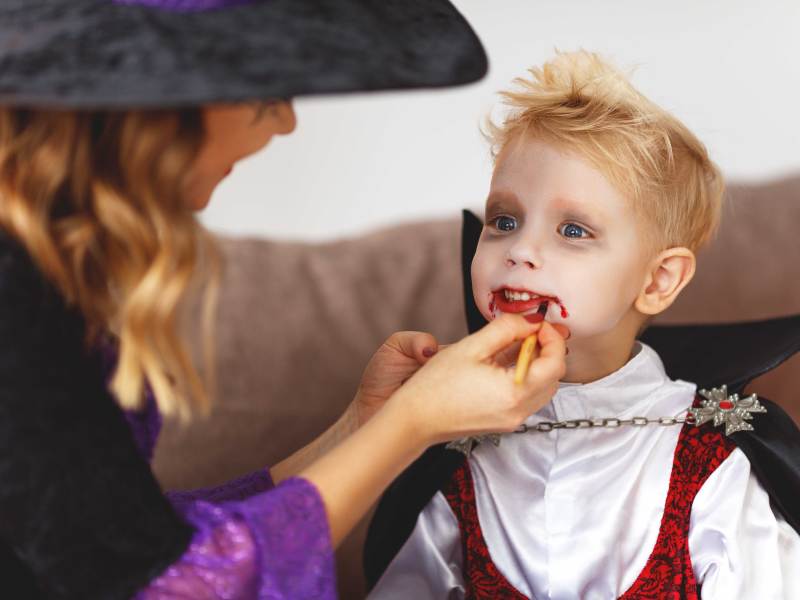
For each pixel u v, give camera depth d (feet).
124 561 2.33
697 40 5.85
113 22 2.18
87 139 2.25
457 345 2.79
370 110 6.17
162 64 2.07
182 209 2.33
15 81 2.04
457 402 2.68
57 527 2.28
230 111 2.38
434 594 3.59
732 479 3.30
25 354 2.24
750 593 3.23
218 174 2.56
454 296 4.76
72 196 2.32
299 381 4.56
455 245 4.98
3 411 2.22
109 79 2.04
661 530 3.30
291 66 2.11
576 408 3.36
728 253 4.76
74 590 2.31
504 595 3.42
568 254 3.10
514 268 3.14
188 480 4.47
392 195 6.32
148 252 2.32
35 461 2.25
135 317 2.29
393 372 3.25
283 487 2.52
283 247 4.97
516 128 3.28
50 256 2.27
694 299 4.68
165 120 2.26
